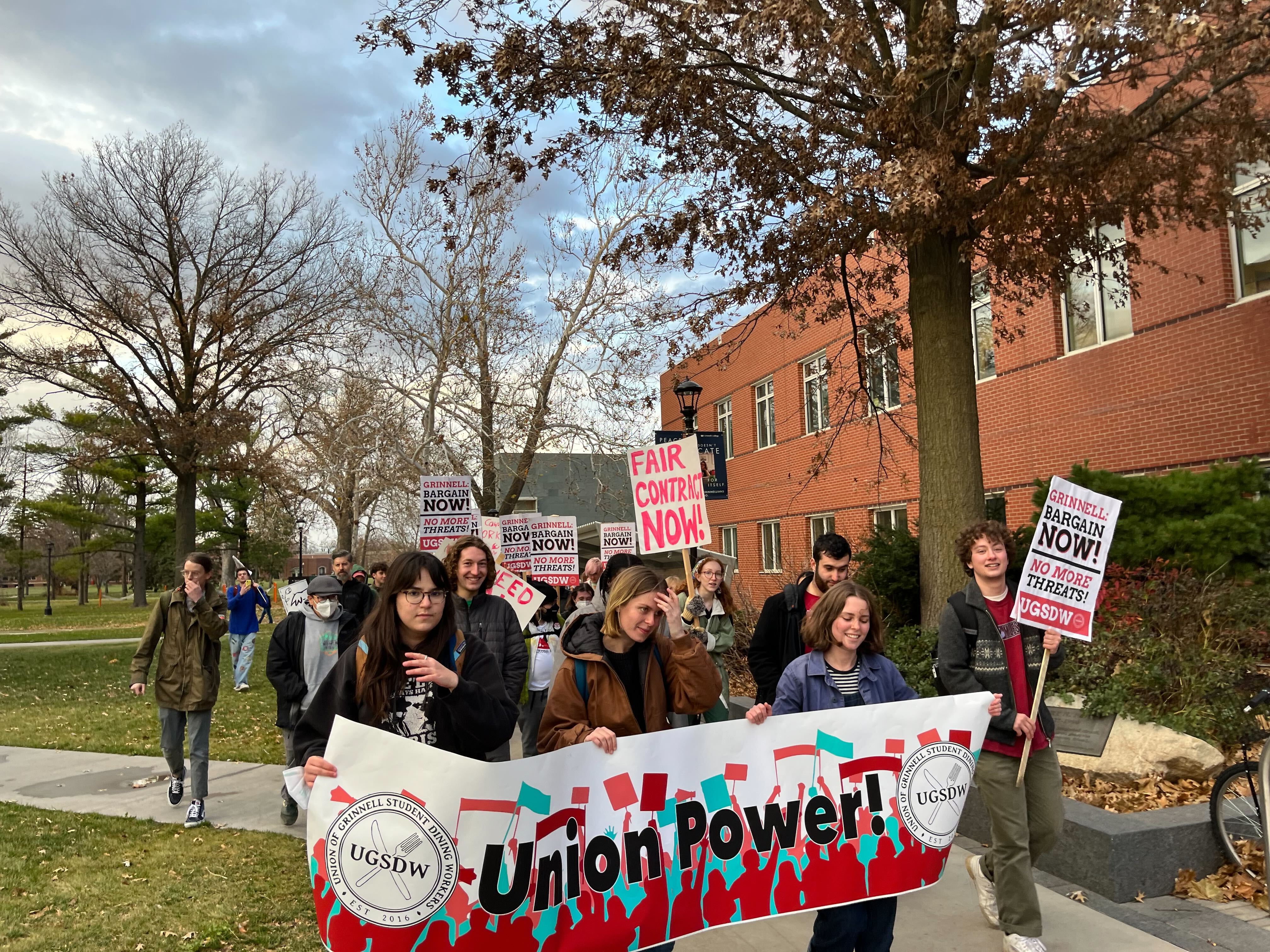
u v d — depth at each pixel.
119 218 27.53
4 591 99.25
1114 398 12.51
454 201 11.80
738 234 11.43
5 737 10.50
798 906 3.64
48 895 5.18
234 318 28.41
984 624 4.18
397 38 10.07
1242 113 8.10
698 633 5.86
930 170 7.49
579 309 19.33
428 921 3.03
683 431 12.89
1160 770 5.97
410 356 21.08
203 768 6.73
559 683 3.54
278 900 5.06
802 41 8.38
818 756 3.72
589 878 3.30
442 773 3.04
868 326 12.55
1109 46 7.29
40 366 27.47
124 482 41.34
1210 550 8.34
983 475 12.13
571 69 10.18
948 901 4.88
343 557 9.54
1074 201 8.52
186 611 6.88
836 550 5.00
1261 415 10.30
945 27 7.84
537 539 10.67
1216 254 10.84
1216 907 4.64
